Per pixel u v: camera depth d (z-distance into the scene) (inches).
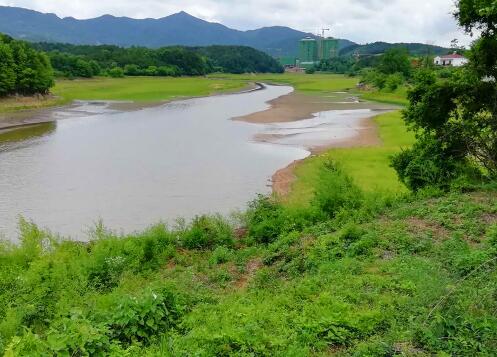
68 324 300.0
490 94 690.8
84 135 1689.2
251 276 491.2
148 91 3560.5
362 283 378.6
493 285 322.0
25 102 2583.7
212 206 901.8
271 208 665.0
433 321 284.0
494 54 680.4
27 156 1322.6
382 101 3088.1
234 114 2338.8
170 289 385.4
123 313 325.4
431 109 711.1
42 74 2792.8
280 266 494.0
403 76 3784.5
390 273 401.4
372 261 440.8
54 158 1300.4
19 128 1846.7
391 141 1505.9
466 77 697.0
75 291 448.5
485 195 601.6
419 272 375.2
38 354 263.9
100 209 885.8
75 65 4466.0
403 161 745.0
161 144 1518.2
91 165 1221.7
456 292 319.3
